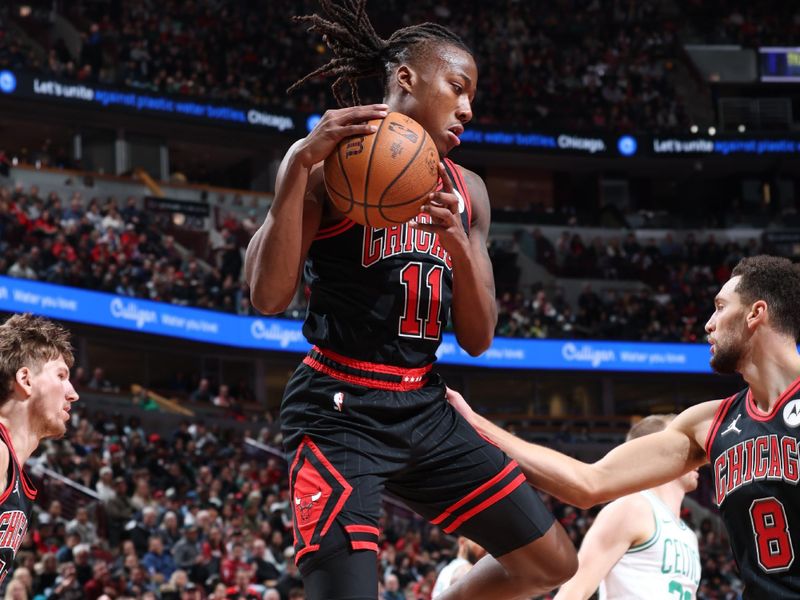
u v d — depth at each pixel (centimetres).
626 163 3341
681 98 3478
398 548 1542
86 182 2653
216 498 1511
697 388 3002
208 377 2564
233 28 3192
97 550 1215
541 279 3019
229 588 1156
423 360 307
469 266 298
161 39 3066
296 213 284
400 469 301
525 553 315
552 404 2908
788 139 3328
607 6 3694
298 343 2538
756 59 3553
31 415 349
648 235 3275
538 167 3375
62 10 3080
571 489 335
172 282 2384
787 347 309
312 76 325
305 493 293
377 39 315
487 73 3366
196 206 2748
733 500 309
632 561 431
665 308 2928
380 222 285
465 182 326
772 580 297
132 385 2377
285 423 310
